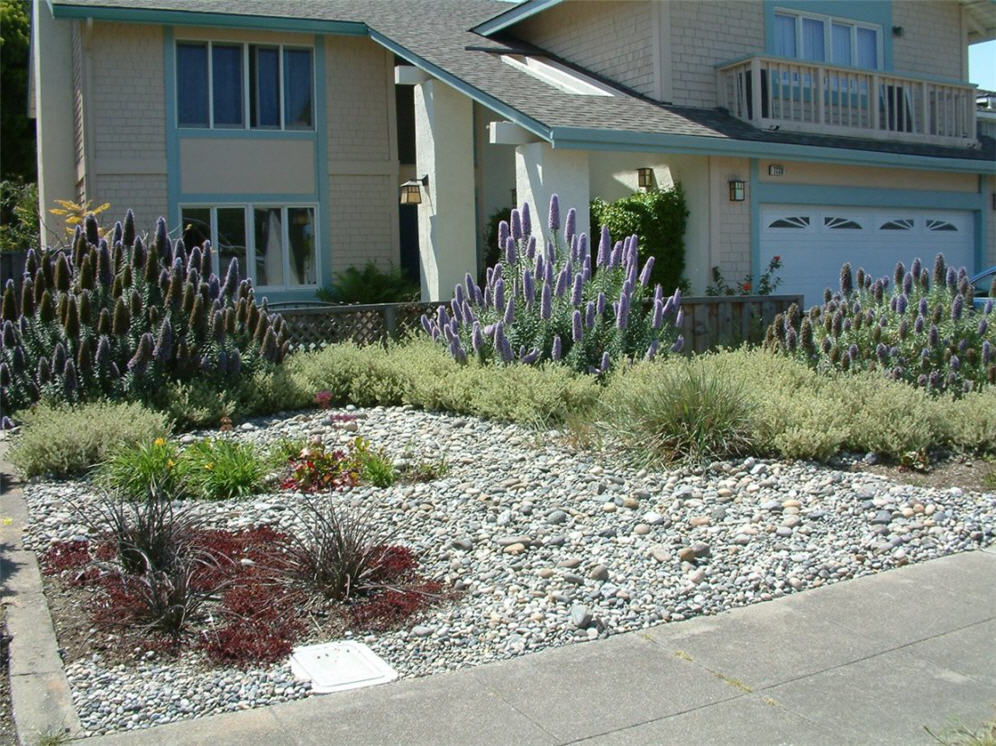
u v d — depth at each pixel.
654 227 15.42
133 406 8.41
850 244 17.17
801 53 18.03
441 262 15.95
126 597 5.06
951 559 6.07
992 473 7.57
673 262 15.59
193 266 10.51
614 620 5.11
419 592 5.31
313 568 5.36
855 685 4.38
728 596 5.44
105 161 16.42
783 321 11.16
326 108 17.62
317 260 17.70
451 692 4.33
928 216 18.31
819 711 4.14
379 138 18.02
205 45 16.92
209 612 5.10
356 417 9.69
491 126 13.74
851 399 8.48
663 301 10.55
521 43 19.41
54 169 18.08
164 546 5.52
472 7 21.80
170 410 8.95
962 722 4.01
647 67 16.72
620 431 7.94
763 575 5.68
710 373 8.30
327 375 10.52
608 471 7.49
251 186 17.23
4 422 8.95
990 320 9.70
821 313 10.75
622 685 4.39
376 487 7.24
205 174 16.95
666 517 6.51
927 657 4.67
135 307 9.30
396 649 4.78
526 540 6.05
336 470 7.29
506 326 10.46
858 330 9.78
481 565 5.76
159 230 10.15
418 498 6.88
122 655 4.68
